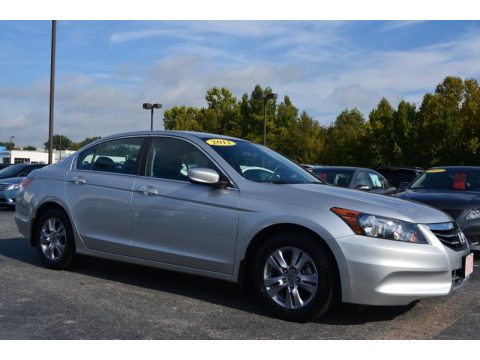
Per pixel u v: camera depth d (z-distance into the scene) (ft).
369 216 13.70
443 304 16.40
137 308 15.23
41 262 21.33
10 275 19.07
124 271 20.13
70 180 19.56
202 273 15.92
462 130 140.46
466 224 23.04
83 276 19.15
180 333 13.07
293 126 175.73
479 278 20.51
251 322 14.12
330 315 14.92
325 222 13.80
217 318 14.43
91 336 12.69
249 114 172.35
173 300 16.21
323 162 192.75
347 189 16.29
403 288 13.46
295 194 14.75
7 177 49.70
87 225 18.75
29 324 13.53
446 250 14.03
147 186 17.22
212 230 15.60
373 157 162.81
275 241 14.51
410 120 167.63
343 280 13.55
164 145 17.79
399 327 13.94
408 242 13.55
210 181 15.38
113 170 18.67
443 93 148.25
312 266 14.02
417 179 29.86
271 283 14.55
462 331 13.70
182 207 16.25
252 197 15.15
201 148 16.85
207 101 198.39
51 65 65.82
